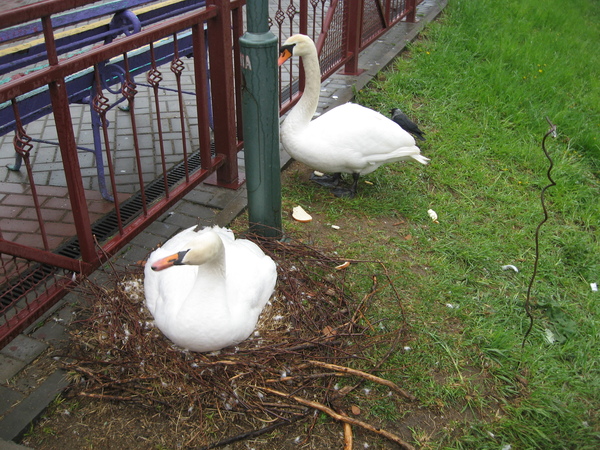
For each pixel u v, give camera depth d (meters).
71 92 2.45
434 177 3.13
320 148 2.60
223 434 1.65
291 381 1.76
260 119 2.11
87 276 1.98
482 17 6.05
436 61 4.64
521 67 4.91
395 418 1.74
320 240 2.53
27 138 1.60
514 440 1.72
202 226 2.53
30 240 2.42
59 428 1.65
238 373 1.74
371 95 3.99
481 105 4.05
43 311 1.82
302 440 1.65
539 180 3.22
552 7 7.65
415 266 2.42
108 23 2.76
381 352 1.94
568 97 4.62
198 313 1.67
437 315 2.14
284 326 1.93
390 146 2.69
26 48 2.38
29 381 1.75
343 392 1.76
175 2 3.14
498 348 2.02
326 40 3.67
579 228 2.88
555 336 2.12
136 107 3.69
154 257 1.94
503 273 2.45
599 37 7.16
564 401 1.85
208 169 2.58
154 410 1.70
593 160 3.67
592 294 2.38
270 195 2.29
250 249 2.04
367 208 2.80
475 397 1.84
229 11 2.42
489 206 2.95
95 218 2.61
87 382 1.75
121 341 1.81
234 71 2.74
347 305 2.03
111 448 1.60
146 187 2.87
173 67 2.22
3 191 2.76
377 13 4.46
